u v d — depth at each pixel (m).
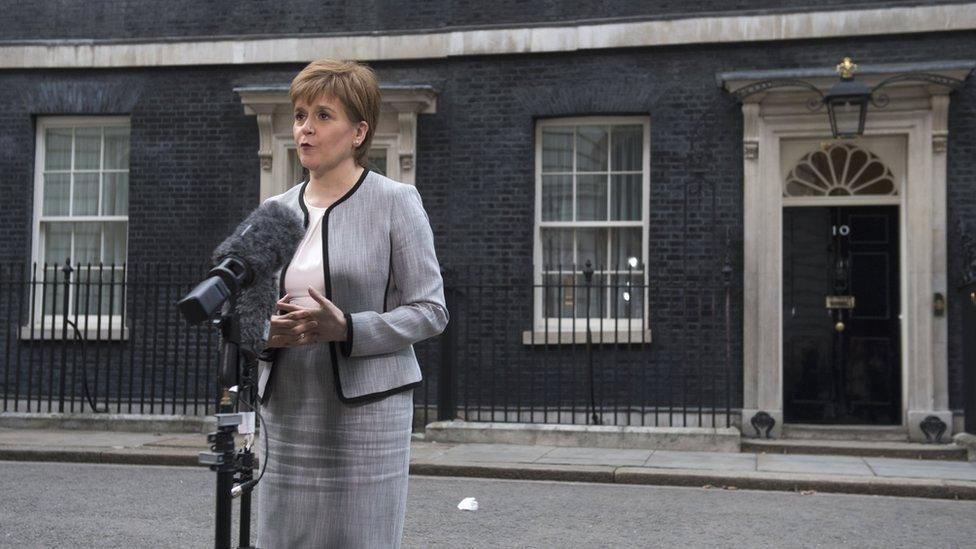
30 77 11.24
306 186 2.43
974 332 8.82
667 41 9.99
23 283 10.56
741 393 9.76
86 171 11.37
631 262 9.46
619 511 6.46
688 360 9.88
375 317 2.21
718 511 6.51
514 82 10.39
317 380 2.27
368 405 2.27
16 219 11.22
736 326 9.80
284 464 2.29
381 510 2.28
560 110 10.27
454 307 10.08
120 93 11.09
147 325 10.84
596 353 10.12
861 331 9.84
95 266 11.33
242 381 2.06
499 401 10.24
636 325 10.18
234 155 10.88
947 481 7.34
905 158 9.71
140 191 10.99
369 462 2.27
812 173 9.96
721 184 9.91
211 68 10.97
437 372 10.34
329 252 2.29
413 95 10.30
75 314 10.18
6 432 9.78
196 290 1.89
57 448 8.62
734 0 9.94
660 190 10.03
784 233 9.96
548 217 10.51
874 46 9.67
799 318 9.93
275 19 10.88
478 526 5.92
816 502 6.93
